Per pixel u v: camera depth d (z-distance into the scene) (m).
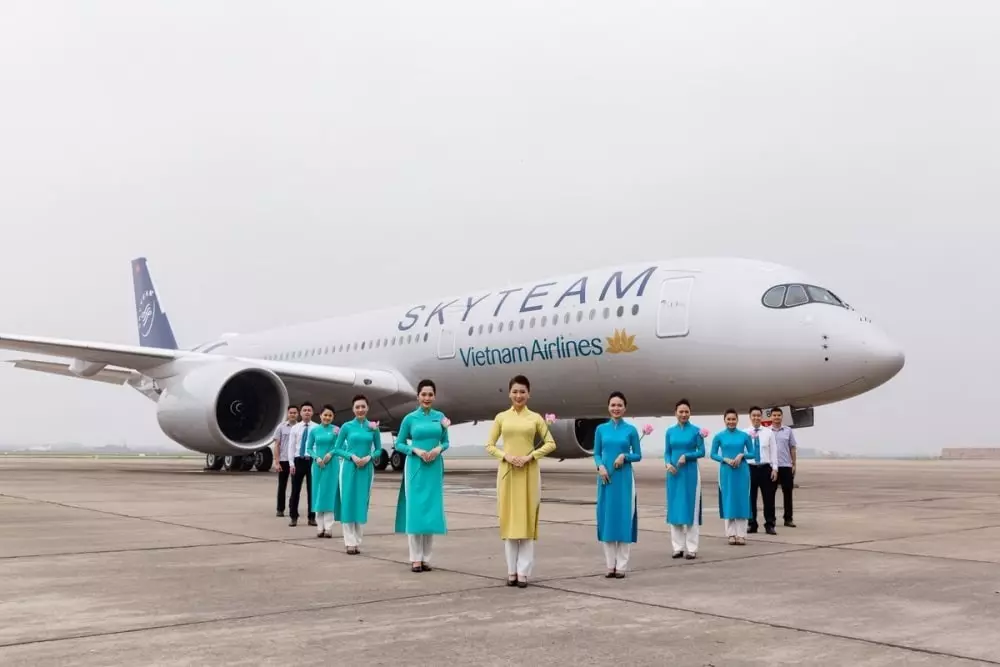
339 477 7.41
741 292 14.73
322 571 6.34
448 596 5.41
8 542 7.76
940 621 4.73
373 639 4.26
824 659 3.93
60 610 4.89
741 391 14.72
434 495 6.34
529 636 4.34
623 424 6.27
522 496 5.80
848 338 13.77
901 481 21.64
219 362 18.41
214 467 22.66
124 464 35.38
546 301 17.72
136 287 32.47
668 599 5.35
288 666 3.76
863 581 6.02
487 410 20.28
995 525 9.83
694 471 7.17
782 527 9.69
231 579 5.95
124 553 7.14
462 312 19.91
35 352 19.33
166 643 4.15
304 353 25.36
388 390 20.73
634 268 16.75
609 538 6.12
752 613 4.93
